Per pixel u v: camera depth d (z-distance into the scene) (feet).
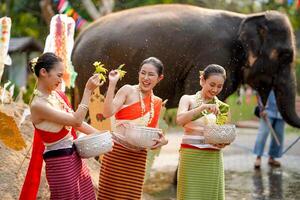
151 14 33.47
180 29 32.65
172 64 32.53
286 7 73.72
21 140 20.77
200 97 20.22
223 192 20.53
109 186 19.61
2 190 21.35
